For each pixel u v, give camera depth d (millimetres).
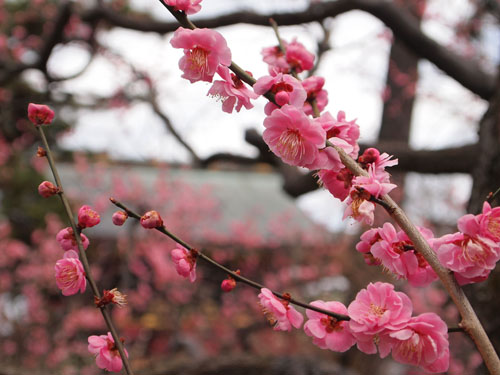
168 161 9391
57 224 8141
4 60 5492
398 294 971
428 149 3648
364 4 3658
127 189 9055
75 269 1062
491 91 3629
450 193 7531
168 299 8891
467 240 928
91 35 7020
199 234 9578
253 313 9344
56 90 7559
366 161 1061
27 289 7824
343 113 1104
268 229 10320
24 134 9148
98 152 10023
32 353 7441
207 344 8562
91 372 6809
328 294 8023
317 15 3877
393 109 6223
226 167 13188
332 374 4742
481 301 2379
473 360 4934
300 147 974
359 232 5227
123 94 7996
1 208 8266
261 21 3973
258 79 1026
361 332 986
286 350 7609
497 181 2553
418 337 941
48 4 8609
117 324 8016
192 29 1014
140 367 4863
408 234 982
